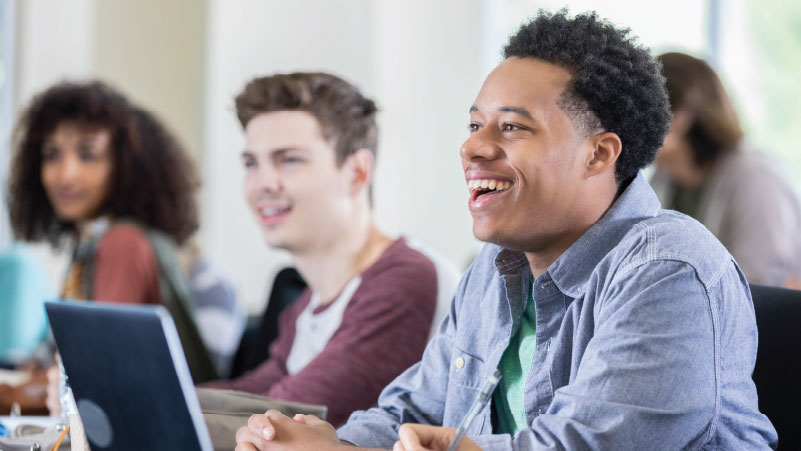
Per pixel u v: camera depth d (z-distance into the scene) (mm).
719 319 1288
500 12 4613
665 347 1224
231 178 4609
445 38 4539
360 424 1626
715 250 1327
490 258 1648
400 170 4512
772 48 4469
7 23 5012
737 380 1338
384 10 4453
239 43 4566
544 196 1376
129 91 4949
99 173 2984
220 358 3105
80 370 1263
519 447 1241
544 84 1371
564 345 1412
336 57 4414
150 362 1156
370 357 2045
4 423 1874
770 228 3025
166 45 4906
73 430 1507
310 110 2176
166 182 3051
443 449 1231
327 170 2188
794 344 1494
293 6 4488
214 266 3211
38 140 3057
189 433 1158
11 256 4262
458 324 1646
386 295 2090
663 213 1462
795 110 4430
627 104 1388
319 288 2242
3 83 5008
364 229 2248
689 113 2984
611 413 1201
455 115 4543
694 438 1239
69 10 4980
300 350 2254
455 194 4543
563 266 1408
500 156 1376
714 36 4523
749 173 3027
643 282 1278
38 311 4285
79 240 3051
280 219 2188
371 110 2275
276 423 1406
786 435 1478
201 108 4816
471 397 1576
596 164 1397
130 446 1238
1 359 3170
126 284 2773
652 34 4500
